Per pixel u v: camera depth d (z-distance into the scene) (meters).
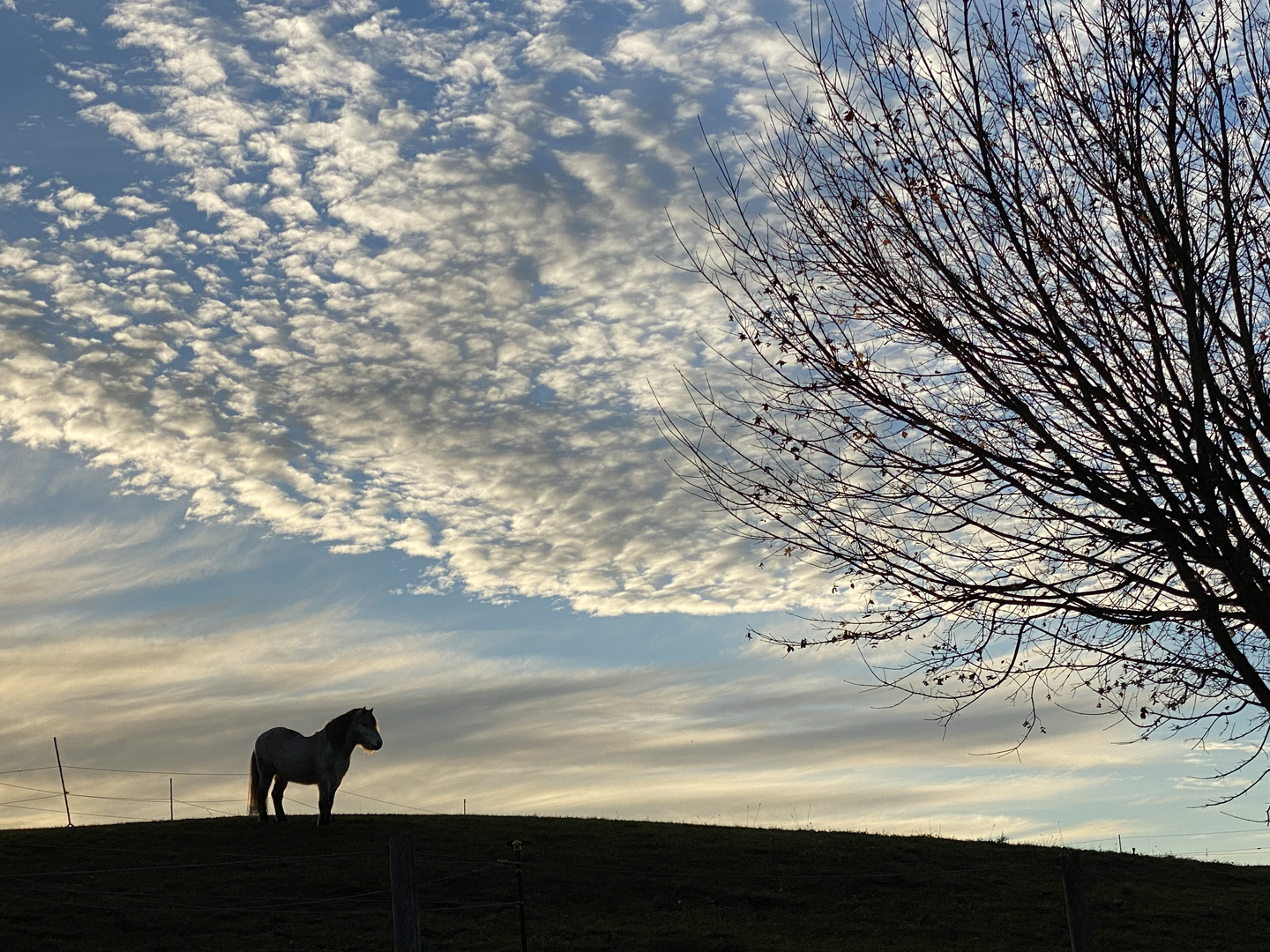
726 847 34.00
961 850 35.06
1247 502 9.22
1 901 24.22
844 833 37.38
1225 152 9.21
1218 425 9.11
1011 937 26.41
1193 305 9.06
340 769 31.72
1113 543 9.57
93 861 28.06
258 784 32.12
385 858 29.55
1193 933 27.28
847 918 27.77
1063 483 9.50
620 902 28.20
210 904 25.20
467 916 25.94
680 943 24.64
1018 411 9.55
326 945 22.94
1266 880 34.53
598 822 37.31
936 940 25.98
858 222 10.05
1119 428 9.18
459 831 33.22
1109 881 32.06
